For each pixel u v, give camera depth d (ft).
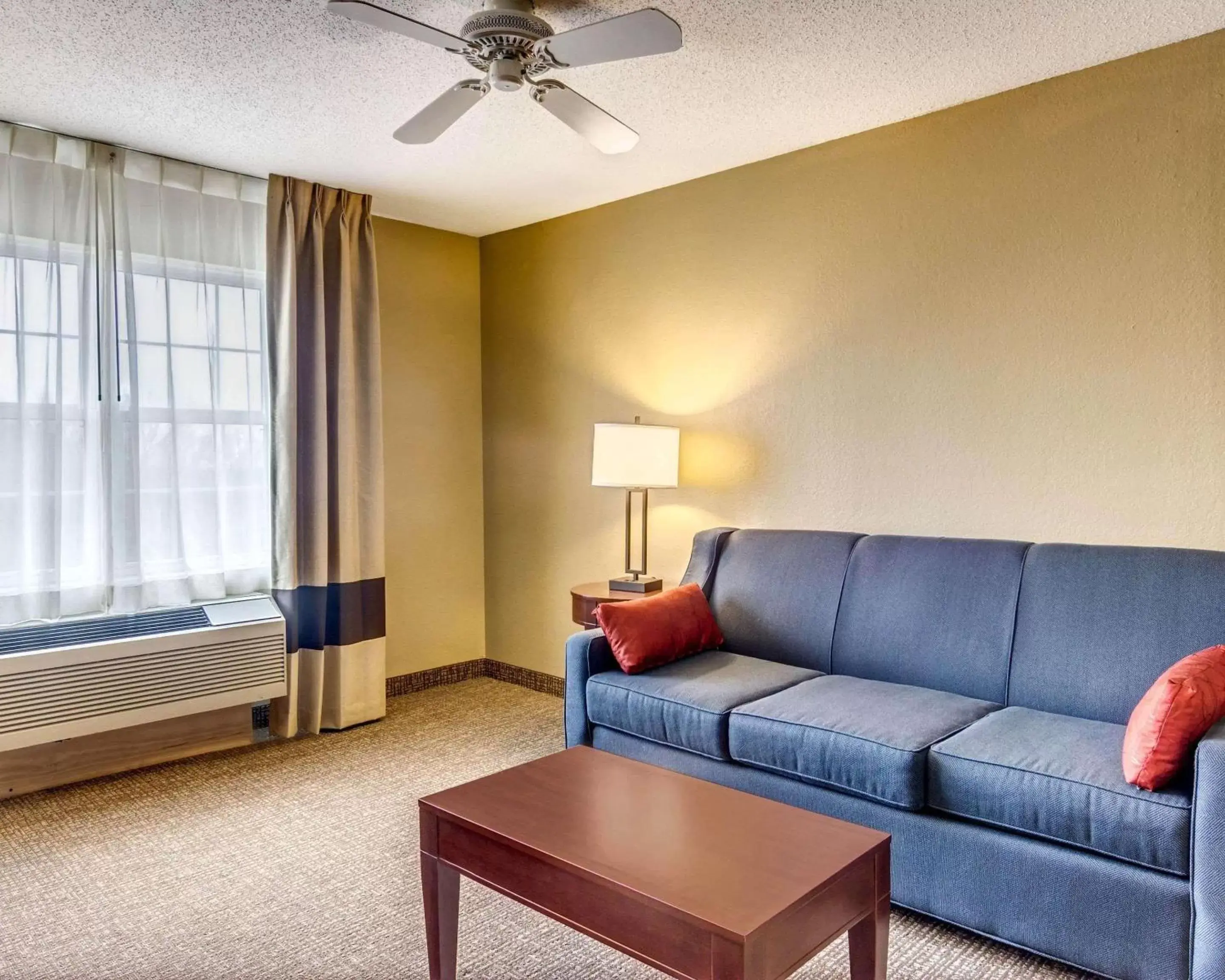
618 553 13.64
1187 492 8.44
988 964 6.73
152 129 10.41
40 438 10.46
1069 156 9.02
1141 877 6.07
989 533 9.78
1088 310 8.97
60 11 7.61
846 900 5.33
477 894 7.84
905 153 10.23
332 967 6.71
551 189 12.75
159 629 10.92
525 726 12.71
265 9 7.59
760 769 8.26
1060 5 7.59
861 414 10.78
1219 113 8.12
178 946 7.00
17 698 9.72
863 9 7.65
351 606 12.69
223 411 12.09
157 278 11.38
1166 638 7.69
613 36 6.63
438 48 8.32
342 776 10.77
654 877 5.15
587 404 13.93
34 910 7.58
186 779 10.68
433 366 14.80
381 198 13.10
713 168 11.92
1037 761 6.66
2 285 10.17
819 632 10.00
